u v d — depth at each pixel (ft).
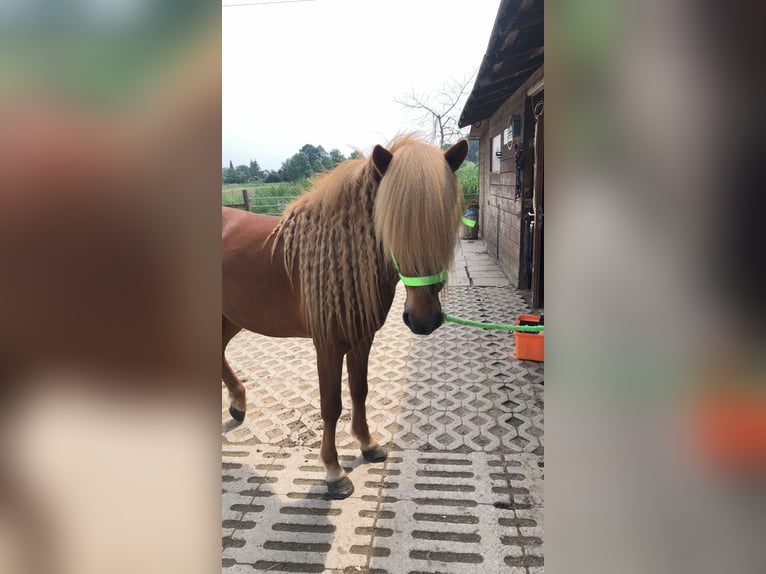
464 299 16.92
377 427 8.21
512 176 19.31
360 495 6.45
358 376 6.85
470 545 5.48
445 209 5.03
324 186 6.05
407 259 5.01
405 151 5.14
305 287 5.80
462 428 8.08
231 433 8.23
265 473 7.02
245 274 6.57
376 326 6.02
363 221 5.57
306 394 9.75
